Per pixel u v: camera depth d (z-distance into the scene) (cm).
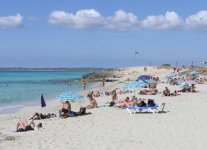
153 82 5056
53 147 1805
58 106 4094
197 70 10625
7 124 2669
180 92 4841
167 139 1902
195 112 2781
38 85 9281
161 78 8481
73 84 9550
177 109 3002
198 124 2272
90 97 3525
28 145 1861
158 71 12338
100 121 2552
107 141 1905
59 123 2548
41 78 14412
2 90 7350
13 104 4622
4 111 3856
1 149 1778
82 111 2931
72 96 3369
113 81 9544
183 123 2325
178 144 1788
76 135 2092
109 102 3766
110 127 2305
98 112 3034
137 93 4894
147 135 2019
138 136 2002
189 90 4875
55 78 14238
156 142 1847
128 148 1742
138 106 2886
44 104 4066
